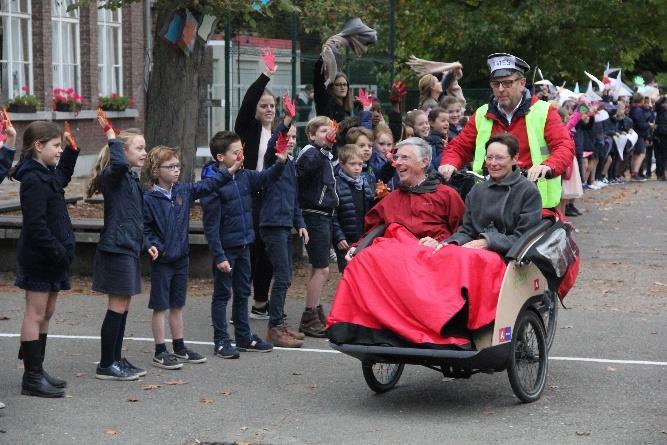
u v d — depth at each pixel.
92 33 31.22
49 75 29.17
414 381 9.55
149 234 9.70
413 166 9.18
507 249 8.55
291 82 17.23
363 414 8.43
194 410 8.47
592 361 10.23
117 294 9.23
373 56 20.39
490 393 9.11
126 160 9.12
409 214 9.19
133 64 33.75
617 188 29.23
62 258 8.68
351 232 11.44
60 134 8.69
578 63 40.03
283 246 10.80
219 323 10.33
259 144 11.98
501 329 8.25
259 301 12.09
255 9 15.10
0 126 8.20
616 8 39.12
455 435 7.85
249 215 10.45
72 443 7.61
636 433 7.93
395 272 8.30
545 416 8.38
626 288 14.20
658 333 11.48
